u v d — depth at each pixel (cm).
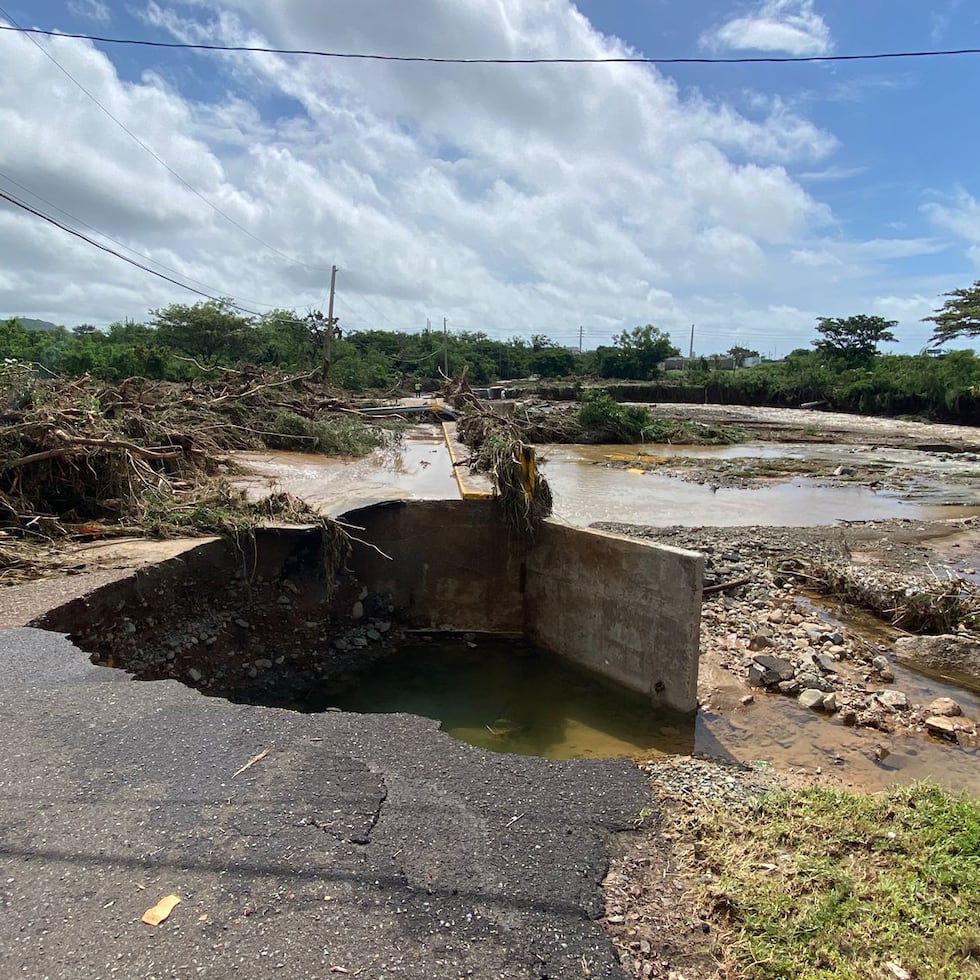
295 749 401
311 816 340
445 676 881
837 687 755
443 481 1361
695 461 2569
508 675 886
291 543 902
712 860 345
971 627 916
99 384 1548
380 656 945
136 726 419
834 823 384
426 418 2847
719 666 802
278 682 834
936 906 315
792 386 5722
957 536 1438
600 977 263
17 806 337
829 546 1291
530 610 1003
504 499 997
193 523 857
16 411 955
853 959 282
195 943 261
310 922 274
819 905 311
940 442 3278
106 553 763
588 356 8831
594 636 876
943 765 609
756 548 1266
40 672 490
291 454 1781
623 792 389
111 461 941
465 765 399
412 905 288
